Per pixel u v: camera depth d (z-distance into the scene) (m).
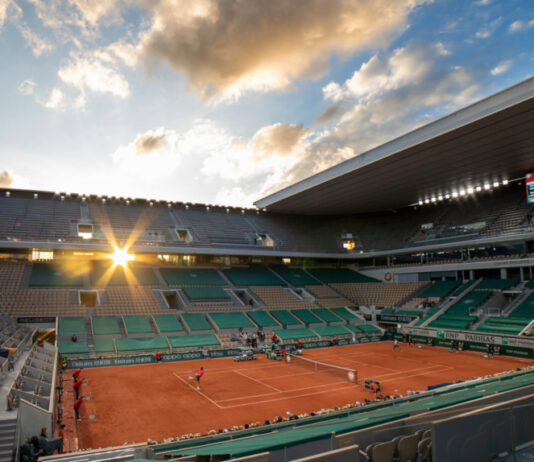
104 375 34.84
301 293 69.81
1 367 22.61
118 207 69.50
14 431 15.81
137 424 21.98
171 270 65.88
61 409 23.19
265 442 8.36
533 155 45.84
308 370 37.16
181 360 42.72
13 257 56.72
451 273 65.00
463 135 39.75
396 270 72.38
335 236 80.06
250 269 73.50
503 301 54.22
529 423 8.37
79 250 60.81
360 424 9.27
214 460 7.68
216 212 78.31
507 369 36.72
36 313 45.88
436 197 67.06
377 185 58.19
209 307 57.06
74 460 13.47
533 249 55.62
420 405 11.88
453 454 7.04
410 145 42.81
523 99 32.47
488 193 66.62
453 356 44.34
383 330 59.34
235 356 42.75
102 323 47.03
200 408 24.97
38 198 64.38
